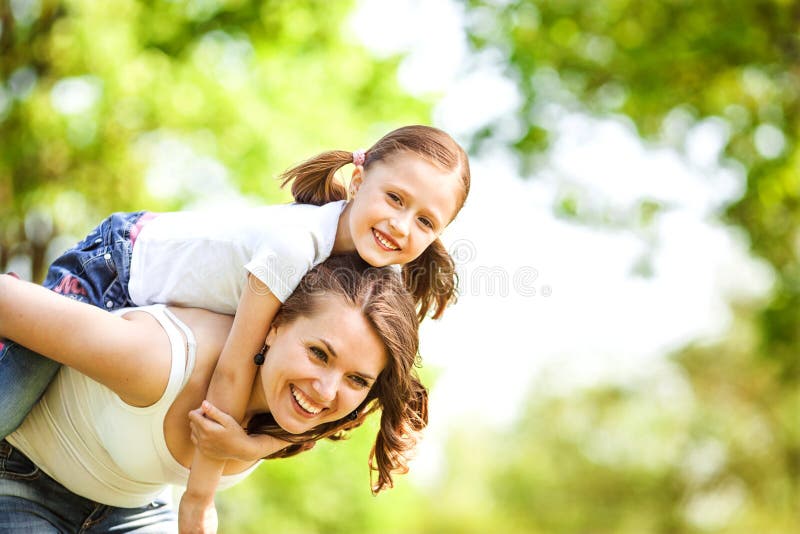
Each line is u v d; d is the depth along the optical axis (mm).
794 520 35688
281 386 4809
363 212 5160
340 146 16953
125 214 5629
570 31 17641
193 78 15844
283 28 17125
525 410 62469
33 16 15125
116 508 5648
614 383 48500
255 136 15961
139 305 5348
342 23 17812
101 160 15695
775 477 35688
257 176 16141
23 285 4621
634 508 48625
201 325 5094
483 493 66625
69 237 16391
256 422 5184
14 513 5180
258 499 21281
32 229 16188
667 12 17125
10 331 4547
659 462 46156
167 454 5031
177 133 16078
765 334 19469
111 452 5074
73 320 4586
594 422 51188
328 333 4730
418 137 5281
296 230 5059
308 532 22625
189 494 4910
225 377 4871
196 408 4957
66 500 5398
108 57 14812
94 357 4598
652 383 46094
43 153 15500
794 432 34500
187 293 5258
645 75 17266
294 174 5633
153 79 15336
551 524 55125
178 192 16328
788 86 17688
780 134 17875
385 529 26797
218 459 4855
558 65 17922
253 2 16625
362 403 5281
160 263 5363
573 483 54344
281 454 5496
